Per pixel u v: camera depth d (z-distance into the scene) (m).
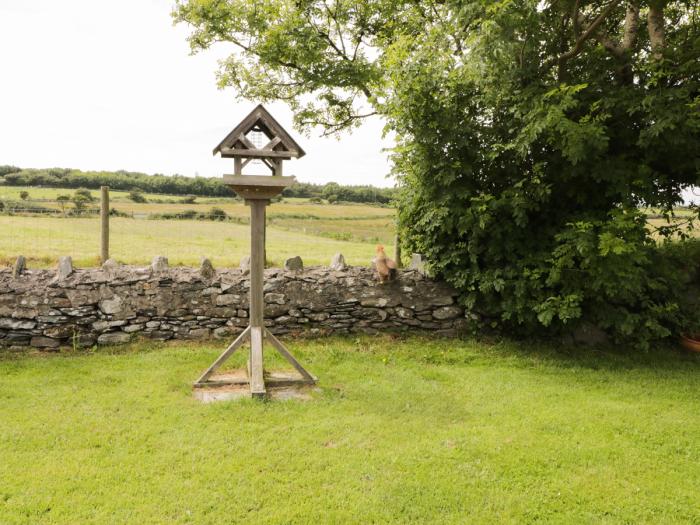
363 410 5.79
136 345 7.68
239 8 12.66
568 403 6.15
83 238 13.77
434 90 7.93
